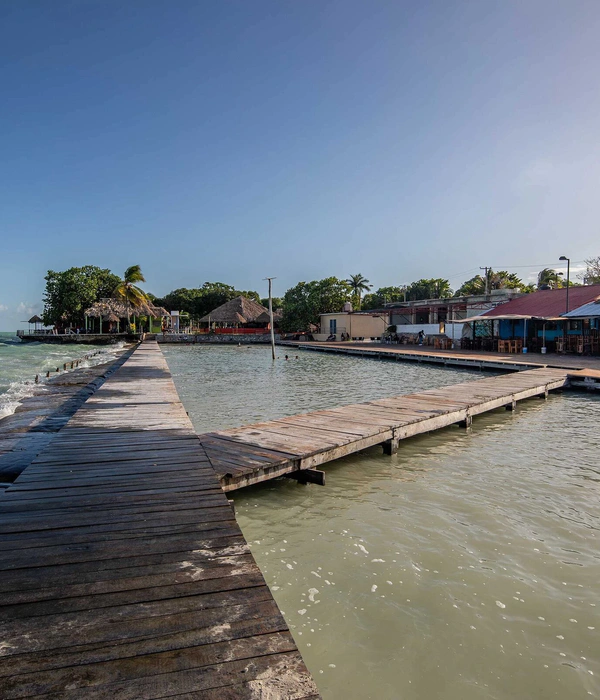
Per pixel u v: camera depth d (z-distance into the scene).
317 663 3.20
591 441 9.08
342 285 53.12
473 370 23.09
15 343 59.69
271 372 23.05
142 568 3.23
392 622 3.63
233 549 3.54
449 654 3.29
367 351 32.56
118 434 7.49
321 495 6.32
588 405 13.18
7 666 2.27
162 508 4.34
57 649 2.39
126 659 2.34
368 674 3.11
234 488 5.95
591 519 5.47
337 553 4.71
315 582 4.19
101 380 18.72
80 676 2.22
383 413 9.67
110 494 4.70
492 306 36.00
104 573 3.15
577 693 2.95
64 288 63.56
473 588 4.08
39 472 5.41
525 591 4.03
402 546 4.84
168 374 17.20
